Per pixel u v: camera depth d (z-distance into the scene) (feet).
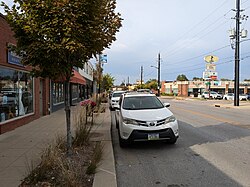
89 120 47.26
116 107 33.35
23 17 19.13
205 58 169.78
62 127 38.68
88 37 19.86
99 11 20.04
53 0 18.22
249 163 21.39
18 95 40.45
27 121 43.62
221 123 46.39
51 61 19.72
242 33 99.76
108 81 246.06
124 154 24.88
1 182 16.37
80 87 134.72
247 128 40.11
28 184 15.83
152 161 22.40
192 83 275.18
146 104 30.94
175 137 26.86
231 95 179.93
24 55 20.07
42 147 25.46
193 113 67.77
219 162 21.74
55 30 18.43
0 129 32.91
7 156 22.41
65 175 15.49
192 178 18.10
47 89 57.06
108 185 16.20
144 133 25.64
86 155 22.52
